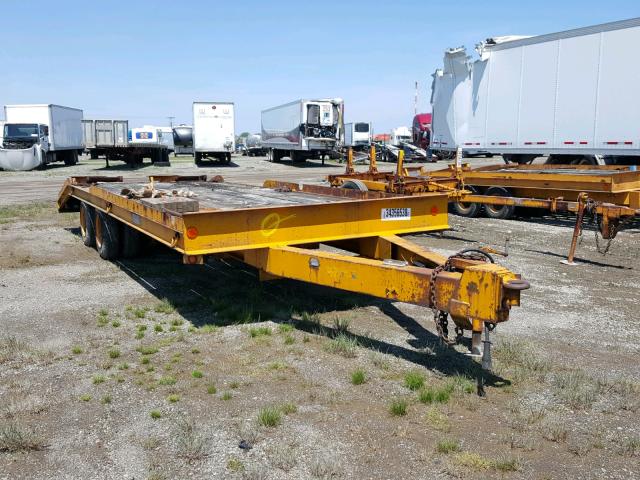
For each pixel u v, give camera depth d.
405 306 5.85
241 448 3.18
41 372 4.25
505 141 16.67
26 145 29.83
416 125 41.56
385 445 3.21
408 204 5.89
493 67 16.73
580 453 3.14
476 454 3.12
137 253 8.20
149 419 3.52
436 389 3.87
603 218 8.01
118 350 4.66
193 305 5.87
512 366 4.32
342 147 34.19
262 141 42.09
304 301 5.98
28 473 2.98
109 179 10.68
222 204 6.39
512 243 9.72
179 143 50.41
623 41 13.40
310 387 3.95
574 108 14.66
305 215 5.22
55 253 8.75
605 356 4.59
